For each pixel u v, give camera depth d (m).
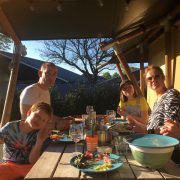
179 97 3.06
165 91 3.33
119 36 6.82
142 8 5.11
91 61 21.88
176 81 5.66
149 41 8.38
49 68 4.10
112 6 5.16
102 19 5.99
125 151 2.67
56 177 2.09
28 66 20.44
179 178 2.07
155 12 5.40
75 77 22.67
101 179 2.08
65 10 5.23
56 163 2.41
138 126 3.61
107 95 13.76
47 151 2.79
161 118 3.12
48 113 2.81
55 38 7.31
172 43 5.74
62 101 13.71
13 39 6.21
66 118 4.18
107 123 3.97
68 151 2.79
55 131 3.69
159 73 3.32
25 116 3.96
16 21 5.77
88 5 5.03
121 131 3.37
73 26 6.41
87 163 2.35
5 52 15.64
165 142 2.34
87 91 13.91
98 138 2.95
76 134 3.07
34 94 4.00
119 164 2.28
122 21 5.98
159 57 7.34
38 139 2.84
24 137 2.94
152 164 2.21
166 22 5.51
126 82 4.69
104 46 6.31
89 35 7.22
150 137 2.49
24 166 2.87
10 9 5.00
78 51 22.30
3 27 5.67
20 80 20.48
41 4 4.71
